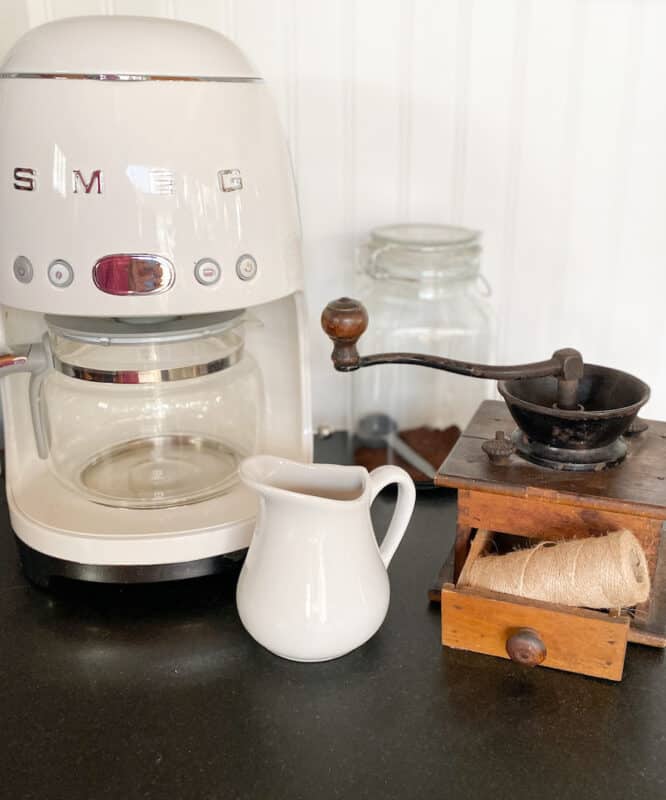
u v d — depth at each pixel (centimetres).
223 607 68
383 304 94
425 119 91
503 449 63
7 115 58
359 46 89
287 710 57
